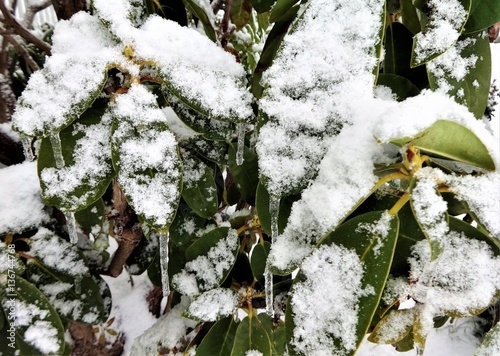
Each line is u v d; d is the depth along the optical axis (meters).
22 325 0.31
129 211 0.37
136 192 0.23
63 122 0.23
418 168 0.20
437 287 0.24
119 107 0.24
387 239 0.21
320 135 0.23
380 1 0.22
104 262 0.45
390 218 0.22
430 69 0.24
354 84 0.22
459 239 0.24
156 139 0.24
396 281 0.25
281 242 0.24
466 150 0.20
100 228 0.39
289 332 0.22
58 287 0.37
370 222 0.22
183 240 0.37
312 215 0.23
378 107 0.22
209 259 0.36
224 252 0.36
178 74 0.25
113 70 0.28
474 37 0.25
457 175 0.21
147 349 0.44
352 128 0.22
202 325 0.43
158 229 0.23
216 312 0.35
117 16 0.25
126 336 0.58
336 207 0.21
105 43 0.26
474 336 0.75
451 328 0.77
